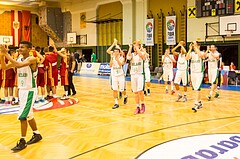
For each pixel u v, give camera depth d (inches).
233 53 545.0
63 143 177.2
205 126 213.0
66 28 928.3
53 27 920.3
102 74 741.9
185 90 327.0
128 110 278.5
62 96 372.8
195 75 277.4
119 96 354.9
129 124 222.4
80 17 875.4
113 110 279.7
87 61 874.1
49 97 348.5
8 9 908.6
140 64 256.8
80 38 881.5
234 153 153.3
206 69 497.7
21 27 935.7
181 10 634.8
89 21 831.1
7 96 319.3
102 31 820.0
